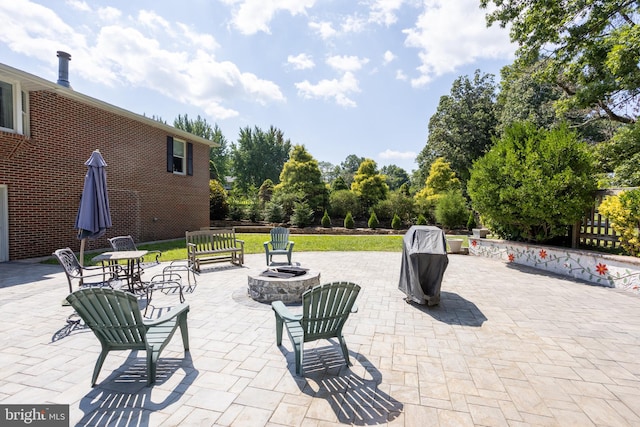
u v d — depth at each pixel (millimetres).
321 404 2398
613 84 9148
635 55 8031
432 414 2287
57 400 2414
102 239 10492
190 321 4152
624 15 9344
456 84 27250
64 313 4363
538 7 9461
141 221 12148
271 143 43188
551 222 7668
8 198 8008
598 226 7109
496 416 2271
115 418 2205
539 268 8109
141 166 12125
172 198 13797
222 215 20000
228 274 7047
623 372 2926
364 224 21578
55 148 9016
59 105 9109
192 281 6379
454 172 24859
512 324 4152
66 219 9344
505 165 8242
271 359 3127
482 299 5301
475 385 2688
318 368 2963
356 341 3604
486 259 9695
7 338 3559
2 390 2539
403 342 3578
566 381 2766
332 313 2947
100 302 2520
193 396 2490
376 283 6406
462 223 18938
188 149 14781
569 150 7480
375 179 23984
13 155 8031
